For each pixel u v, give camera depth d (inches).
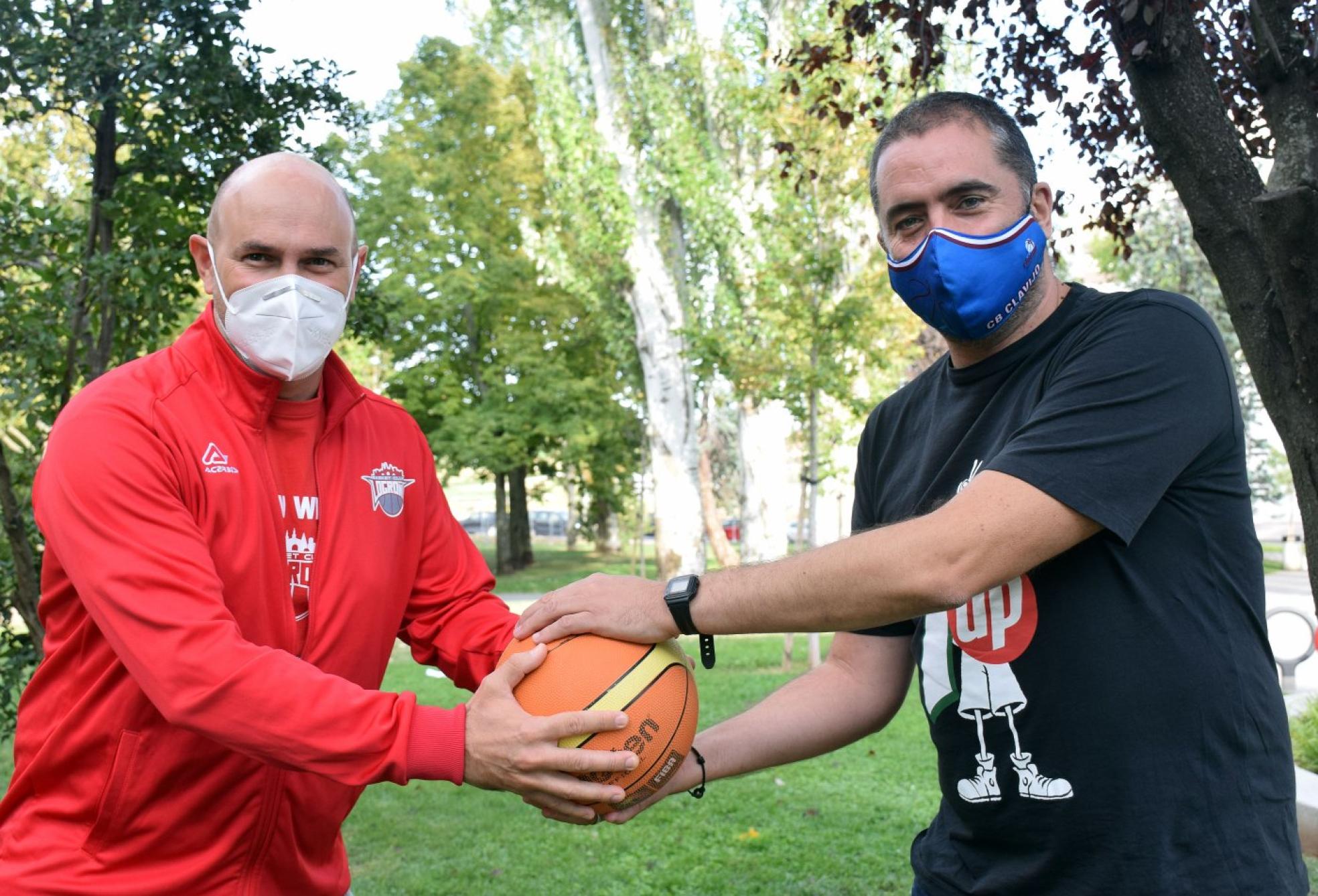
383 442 99.7
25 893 84.4
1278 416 106.5
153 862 85.6
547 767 79.1
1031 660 77.8
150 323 193.0
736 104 537.3
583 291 839.7
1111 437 73.1
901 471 95.9
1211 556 76.5
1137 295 80.8
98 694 84.2
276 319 85.5
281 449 91.4
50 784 87.2
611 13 784.9
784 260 458.0
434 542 105.3
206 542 83.2
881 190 89.0
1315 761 240.2
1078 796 75.5
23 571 176.9
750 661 506.6
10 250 186.7
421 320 1015.6
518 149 1028.5
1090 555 76.2
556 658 85.9
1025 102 155.2
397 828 245.1
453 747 79.6
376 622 95.7
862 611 75.6
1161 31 103.8
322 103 207.5
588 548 1888.5
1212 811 73.3
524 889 204.1
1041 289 87.6
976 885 82.7
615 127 780.6
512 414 1046.4
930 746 315.3
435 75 1015.0
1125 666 74.4
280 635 88.5
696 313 740.7
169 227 194.2
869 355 498.3
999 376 87.1
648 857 220.5
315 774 81.2
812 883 203.5
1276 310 105.0
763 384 531.5
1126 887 73.8
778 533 840.3
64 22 179.9
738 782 275.1
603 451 1160.2
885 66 172.7
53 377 192.7
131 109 193.5
